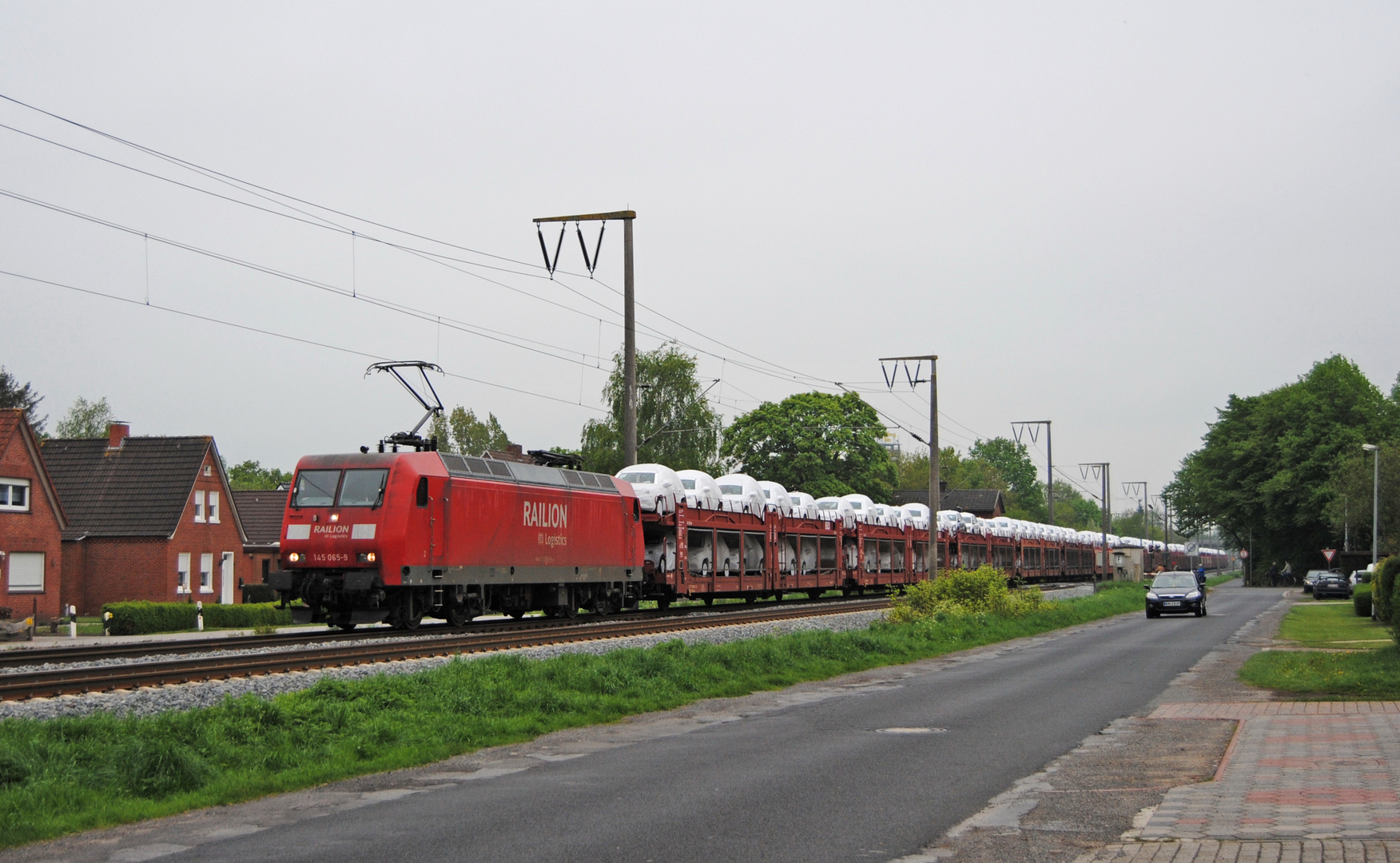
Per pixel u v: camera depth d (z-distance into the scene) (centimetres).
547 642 2333
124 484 5178
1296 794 939
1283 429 9012
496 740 1319
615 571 3319
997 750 1227
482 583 2762
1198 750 1202
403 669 1831
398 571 2519
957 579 3659
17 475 4228
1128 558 8862
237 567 5491
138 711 1427
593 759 1197
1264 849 759
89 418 9206
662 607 3834
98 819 910
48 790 964
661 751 1245
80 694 1521
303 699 1411
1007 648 2762
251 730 1231
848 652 2366
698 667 1912
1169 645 2784
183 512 5088
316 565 2547
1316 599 6353
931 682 1978
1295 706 1534
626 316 3625
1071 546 8469
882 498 8462
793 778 1070
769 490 4491
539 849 802
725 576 4012
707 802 962
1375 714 1426
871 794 995
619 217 3622
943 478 14462
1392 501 6906
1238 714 1479
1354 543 7962
